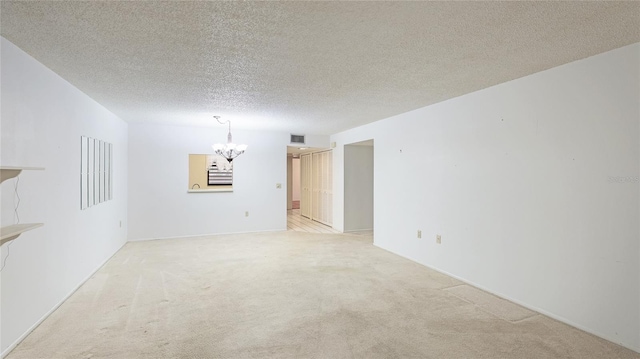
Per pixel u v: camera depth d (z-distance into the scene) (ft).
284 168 23.00
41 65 8.84
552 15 6.21
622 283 7.77
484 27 6.73
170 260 15.01
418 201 14.73
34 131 8.46
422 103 13.64
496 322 8.93
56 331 8.25
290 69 9.36
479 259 11.58
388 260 15.19
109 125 15.29
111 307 9.74
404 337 8.09
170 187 19.99
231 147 18.12
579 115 8.57
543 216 9.45
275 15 6.23
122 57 8.46
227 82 10.68
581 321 8.55
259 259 15.28
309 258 15.51
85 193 11.96
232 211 21.63
